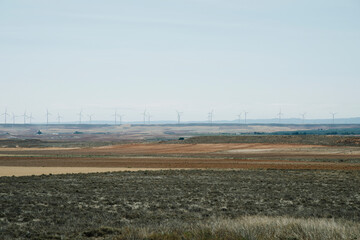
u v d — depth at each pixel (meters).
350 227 20.92
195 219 29.11
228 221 23.38
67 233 23.75
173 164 97.25
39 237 22.61
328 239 18.67
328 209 34.81
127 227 22.75
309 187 52.16
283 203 38.75
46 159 115.38
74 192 46.12
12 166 92.56
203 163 100.00
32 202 37.41
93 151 160.25
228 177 65.19
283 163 99.75
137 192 45.97
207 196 42.75
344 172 74.38
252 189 49.72
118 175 68.62
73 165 95.25
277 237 19.00
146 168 86.88
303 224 20.88
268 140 182.38
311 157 119.44
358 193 45.91
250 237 18.69
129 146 189.75
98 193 45.16
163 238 19.42
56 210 33.31
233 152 144.75
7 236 22.88
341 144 159.12
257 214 31.61
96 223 27.31
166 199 40.44
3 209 33.47
